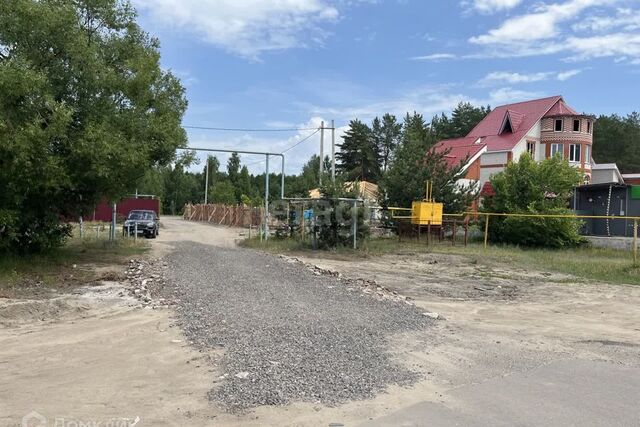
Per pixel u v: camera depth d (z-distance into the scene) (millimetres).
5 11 13414
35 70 13750
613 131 82438
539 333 8492
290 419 4586
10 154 12586
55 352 6816
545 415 4754
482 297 12445
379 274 16109
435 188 29141
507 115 52406
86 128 14148
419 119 64250
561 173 27562
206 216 62938
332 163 37375
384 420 4594
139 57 16344
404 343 7391
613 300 12125
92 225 41281
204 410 4777
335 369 5922
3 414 4656
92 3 15984
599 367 6445
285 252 22703
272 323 8016
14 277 12508
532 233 27000
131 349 6922
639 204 30719
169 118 17359
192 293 10766
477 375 6016
